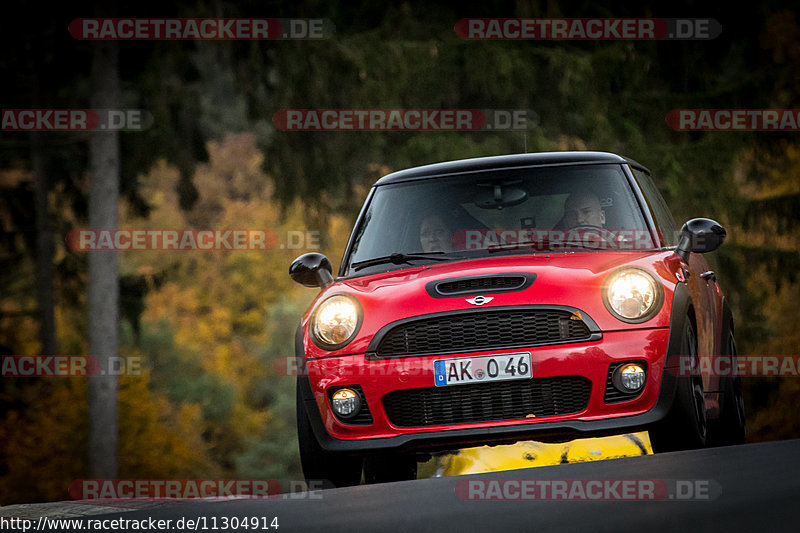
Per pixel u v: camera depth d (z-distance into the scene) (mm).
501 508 7938
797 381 94875
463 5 68688
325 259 19938
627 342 15891
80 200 72188
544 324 16016
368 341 16500
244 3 62219
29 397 77500
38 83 63844
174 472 90250
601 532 6133
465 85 67312
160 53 61469
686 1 72250
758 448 11523
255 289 165750
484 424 15992
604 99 69125
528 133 68000
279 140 63250
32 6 61094
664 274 16547
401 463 22078
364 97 64125
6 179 73312
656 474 9258
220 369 155000
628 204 18766
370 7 67938
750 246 74188
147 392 89750
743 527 5848
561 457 24031
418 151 65938
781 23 72188
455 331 16156
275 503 9672
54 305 77375
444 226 19219
